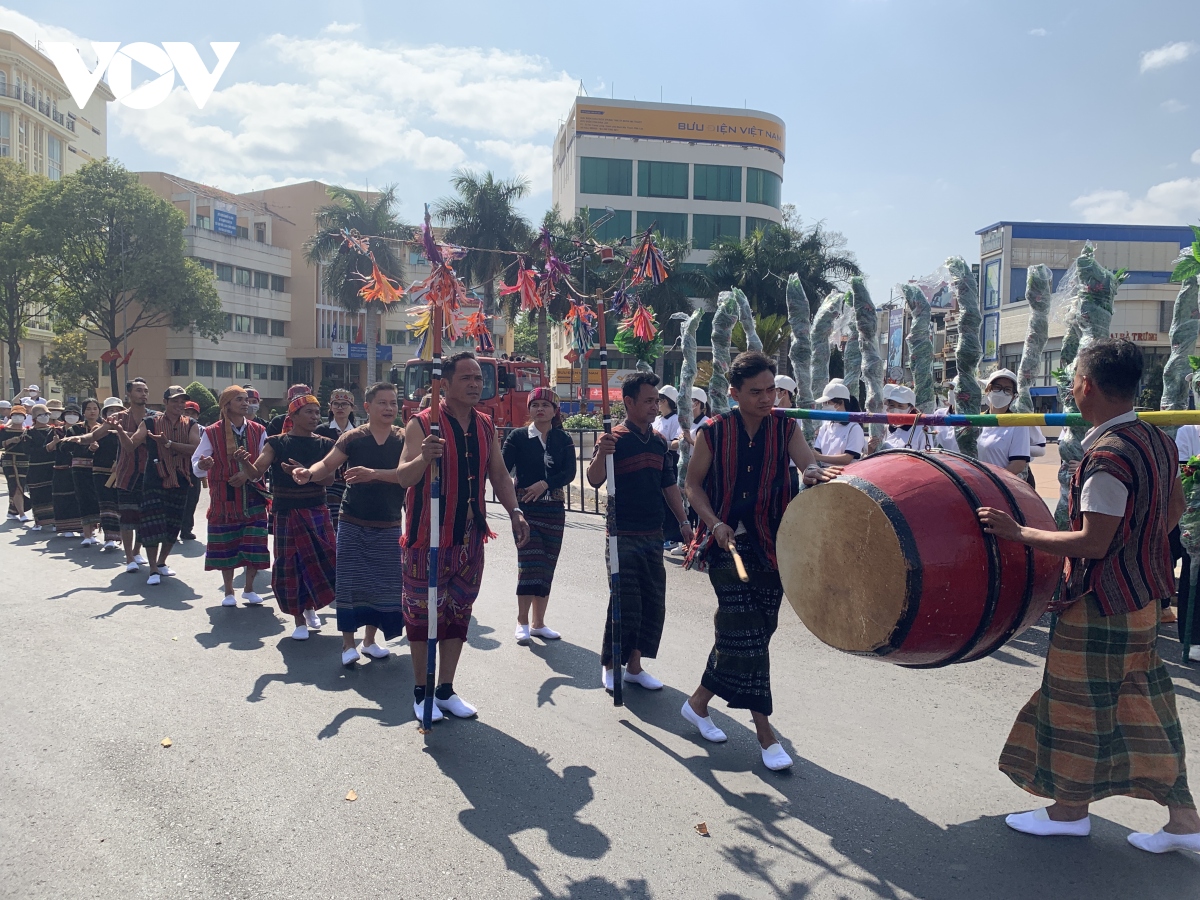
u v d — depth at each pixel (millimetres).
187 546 9930
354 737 4379
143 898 2943
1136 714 3209
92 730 4434
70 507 10414
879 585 3270
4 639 6047
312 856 3225
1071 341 7086
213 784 3826
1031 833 3404
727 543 3861
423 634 4566
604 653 5176
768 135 53281
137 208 42375
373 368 45344
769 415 4113
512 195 35094
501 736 4418
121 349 57281
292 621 6676
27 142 62250
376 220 40281
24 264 41031
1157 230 46688
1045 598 3291
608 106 51625
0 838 3348
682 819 3545
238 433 7027
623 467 5164
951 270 7113
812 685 5230
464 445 4570
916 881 3088
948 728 4559
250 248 59469
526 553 6074
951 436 7348
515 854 3254
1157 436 3176
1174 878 3107
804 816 3576
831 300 9188
